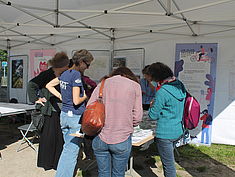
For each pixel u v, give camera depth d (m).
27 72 6.97
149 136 2.85
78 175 3.23
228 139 4.64
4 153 3.99
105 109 2.01
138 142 2.59
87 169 3.38
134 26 4.88
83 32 5.82
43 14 3.97
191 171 3.43
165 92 2.31
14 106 4.60
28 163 3.59
